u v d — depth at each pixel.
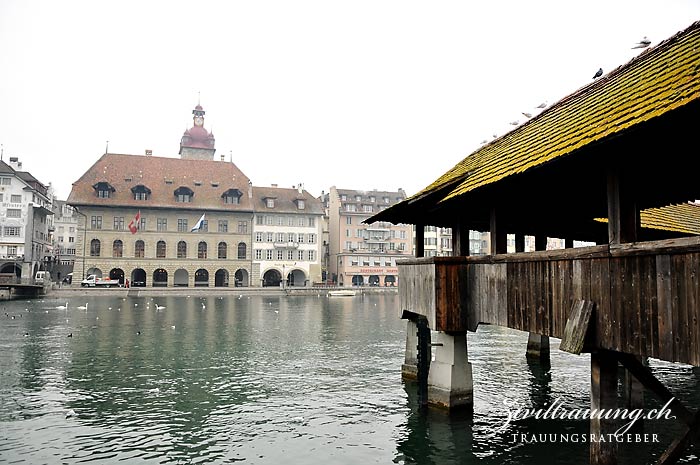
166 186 82.81
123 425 13.81
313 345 27.94
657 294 6.66
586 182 9.67
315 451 11.90
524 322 9.86
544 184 9.87
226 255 83.88
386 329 35.28
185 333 32.31
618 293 7.34
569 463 10.93
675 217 15.72
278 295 77.50
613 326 7.40
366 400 16.16
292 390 17.58
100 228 77.69
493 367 21.25
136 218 76.69
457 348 13.92
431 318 13.20
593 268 7.87
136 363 22.47
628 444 11.63
